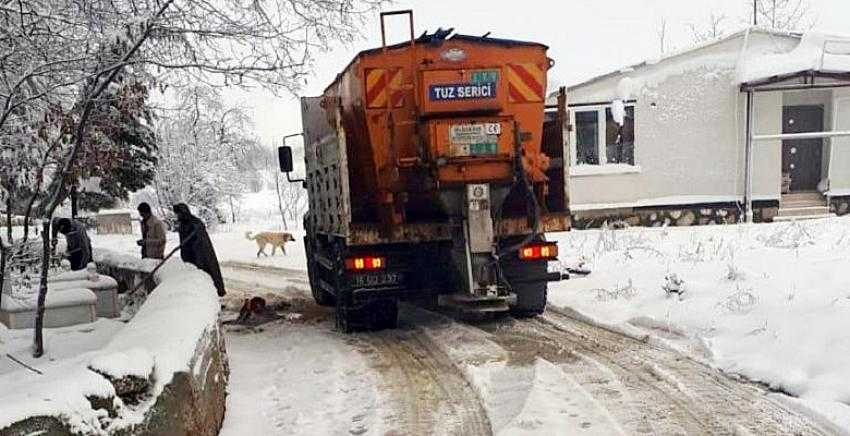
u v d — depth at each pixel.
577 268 10.84
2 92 6.25
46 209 6.52
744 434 4.58
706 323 7.05
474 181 7.59
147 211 11.61
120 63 5.79
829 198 17.98
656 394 5.43
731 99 17.75
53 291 8.53
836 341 5.64
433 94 7.64
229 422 5.24
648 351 6.68
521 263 8.42
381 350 7.41
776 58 17.11
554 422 4.90
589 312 8.38
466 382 6.09
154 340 4.04
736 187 17.92
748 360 5.94
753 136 17.31
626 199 18.00
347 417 5.34
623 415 5.00
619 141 18.11
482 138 7.52
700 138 17.88
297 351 7.62
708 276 8.93
